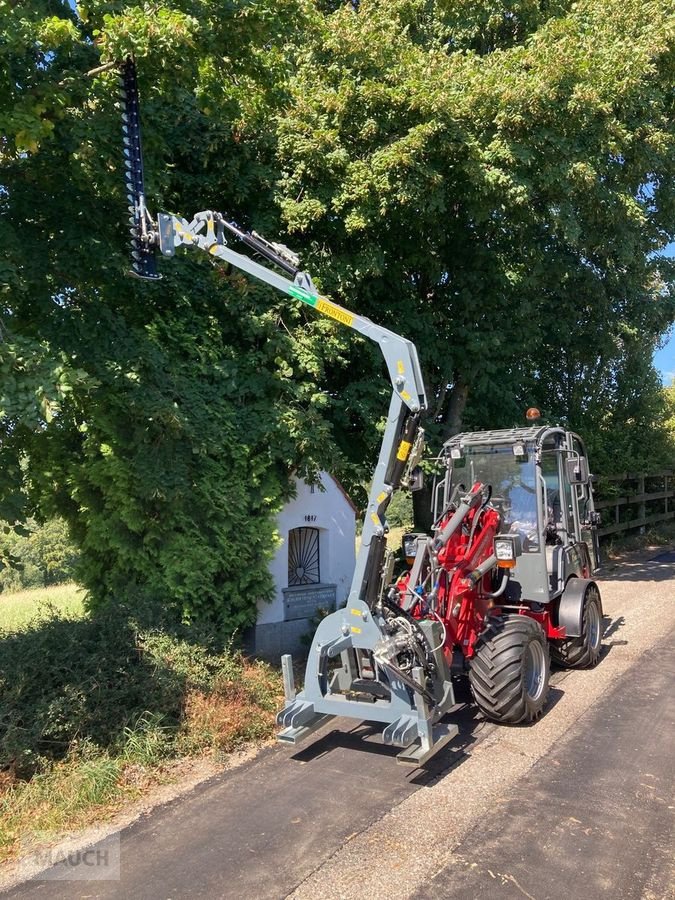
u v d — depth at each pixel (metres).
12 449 6.73
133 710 5.59
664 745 5.41
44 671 5.41
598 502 15.60
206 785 4.93
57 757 5.13
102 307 7.28
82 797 4.63
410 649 4.93
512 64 9.44
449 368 11.09
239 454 7.72
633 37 10.53
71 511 8.31
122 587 7.67
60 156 6.98
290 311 8.80
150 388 7.19
